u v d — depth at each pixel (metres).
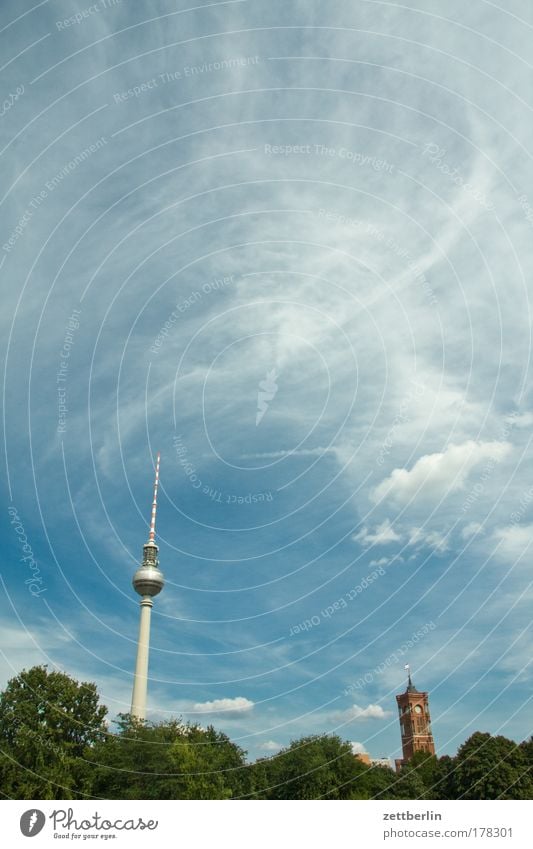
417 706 174.75
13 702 82.56
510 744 94.75
